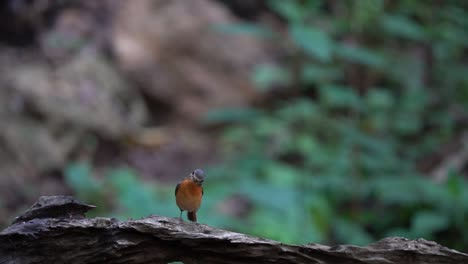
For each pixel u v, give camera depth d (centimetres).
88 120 1262
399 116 1337
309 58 1402
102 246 442
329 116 1305
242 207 1152
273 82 1409
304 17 1235
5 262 441
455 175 1051
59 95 1252
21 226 446
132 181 1015
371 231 1114
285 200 965
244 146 1312
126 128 1320
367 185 1123
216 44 1411
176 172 1267
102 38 1382
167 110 1401
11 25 1324
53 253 443
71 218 462
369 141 1126
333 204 1102
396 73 1417
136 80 1381
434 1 1424
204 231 444
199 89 1397
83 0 1409
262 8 1546
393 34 1328
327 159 1190
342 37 1356
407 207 1091
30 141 1178
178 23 1401
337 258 434
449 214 1026
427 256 433
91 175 1192
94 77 1320
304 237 922
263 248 438
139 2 1413
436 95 1447
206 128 1395
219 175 1118
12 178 1127
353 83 1364
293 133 1296
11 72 1248
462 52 1561
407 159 1266
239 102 1411
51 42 1334
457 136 1320
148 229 439
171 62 1392
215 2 1505
